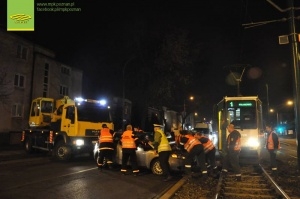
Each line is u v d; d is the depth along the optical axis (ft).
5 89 87.51
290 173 41.93
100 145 43.86
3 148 76.79
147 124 143.95
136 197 28.81
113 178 38.32
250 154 51.57
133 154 40.34
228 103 53.67
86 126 53.11
